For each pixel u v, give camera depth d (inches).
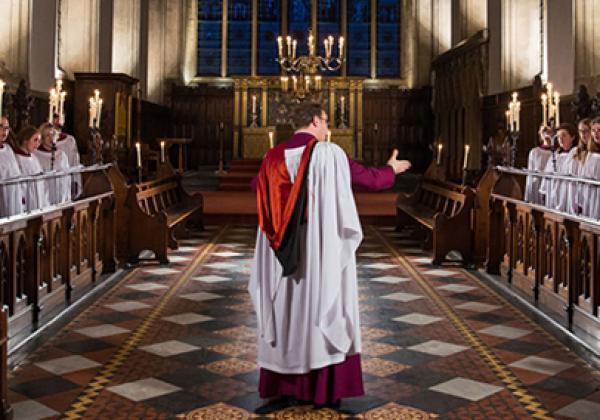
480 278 319.9
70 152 379.9
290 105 870.4
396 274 330.3
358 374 153.3
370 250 414.3
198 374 175.6
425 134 944.3
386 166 154.9
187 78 978.1
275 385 153.3
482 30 705.6
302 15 984.3
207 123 948.6
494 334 217.8
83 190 321.1
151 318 237.0
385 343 206.8
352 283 151.3
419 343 207.0
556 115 349.1
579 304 225.0
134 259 354.3
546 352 197.2
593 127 259.0
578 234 226.1
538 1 644.1
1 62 476.4
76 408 150.9
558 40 562.6
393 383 169.3
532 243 279.7
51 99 378.0
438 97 892.6
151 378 172.1
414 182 805.2
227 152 948.0
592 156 273.1
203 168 913.5
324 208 148.1
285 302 149.6
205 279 313.9
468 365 184.5
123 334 215.0
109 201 328.5
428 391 163.5
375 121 952.9
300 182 147.2
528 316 242.4
